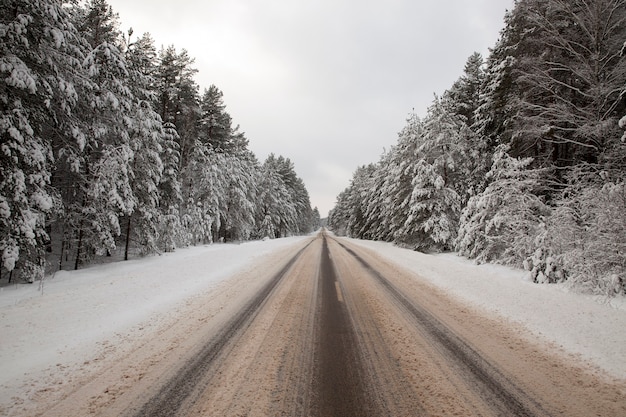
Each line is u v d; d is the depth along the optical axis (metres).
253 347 4.66
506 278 10.03
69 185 13.44
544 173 13.53
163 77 22.64
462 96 24.88
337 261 14.52
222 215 30.89
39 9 9.11
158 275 9.71
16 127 8.91
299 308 6.72
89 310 6.15
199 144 26.28
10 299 7.57
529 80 13.55
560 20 13.56
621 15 12.25
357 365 4.14
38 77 9.70
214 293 7.84
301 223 76.81
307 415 3.06
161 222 18.02
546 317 6.09
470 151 20.83
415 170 22.45
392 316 6.27
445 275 10.53
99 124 13.11
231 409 3.15
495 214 13.13
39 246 10.04
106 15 15.02
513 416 3.12
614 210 8.55
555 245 9.63
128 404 3.23
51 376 3.78
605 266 8.06
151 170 15.77
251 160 42.81
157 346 4.66
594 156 13.64
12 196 8.87
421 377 3.86
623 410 3.27
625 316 6.01
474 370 4.07
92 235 12.92
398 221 26.00
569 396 3.52
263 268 11.95
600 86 11.91
